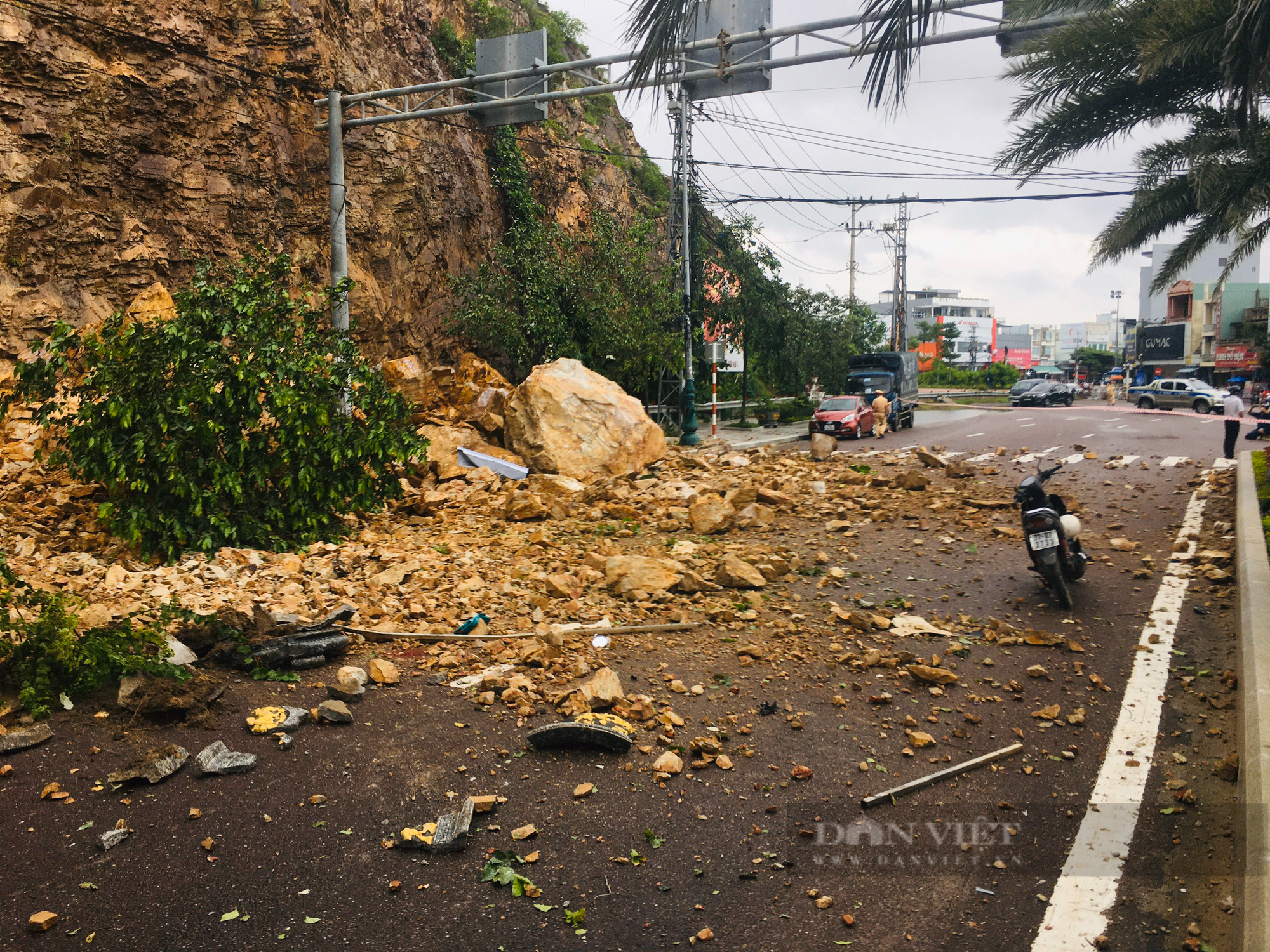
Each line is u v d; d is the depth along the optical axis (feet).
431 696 18.76
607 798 14.61
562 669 20.20
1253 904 10.36
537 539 34.06
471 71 47.88
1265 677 16.80
